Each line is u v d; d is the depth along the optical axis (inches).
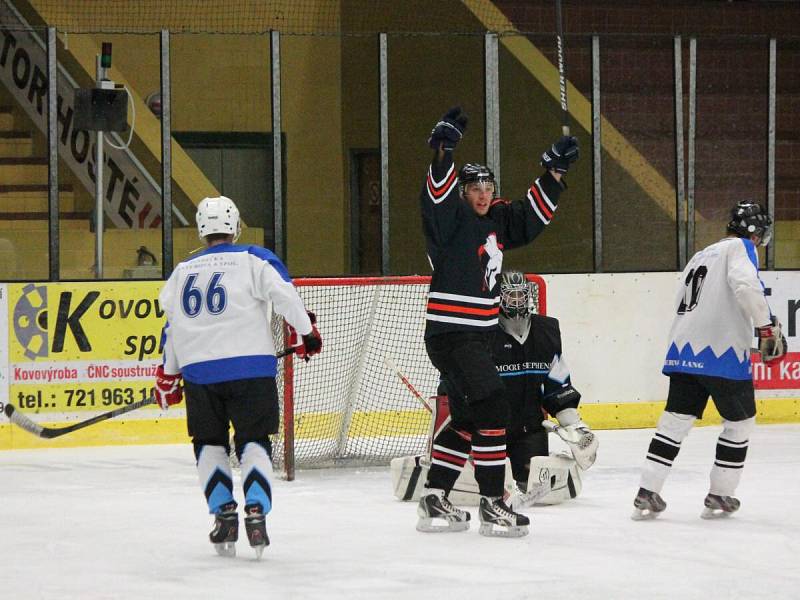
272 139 1174.3
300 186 1483.8
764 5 1544.0
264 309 603.8
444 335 644.1
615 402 1206.3
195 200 1362.0
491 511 649.0
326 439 1048.2
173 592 523.2
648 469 697.6
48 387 1088.8
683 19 1513.3
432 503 663.8
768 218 717.3
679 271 1227.2
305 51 1503.4
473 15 1477.6
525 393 775.1
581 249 1409.9
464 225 644.1
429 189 630.5
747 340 701.9
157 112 1483.8
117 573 564.7
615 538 644.7
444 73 1434.5
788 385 1240.8
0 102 1395.2
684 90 1457.9
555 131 1423.5
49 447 1085.8
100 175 1170.0
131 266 1216.8
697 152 1441.9
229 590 526.3
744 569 565.6
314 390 1052.5
